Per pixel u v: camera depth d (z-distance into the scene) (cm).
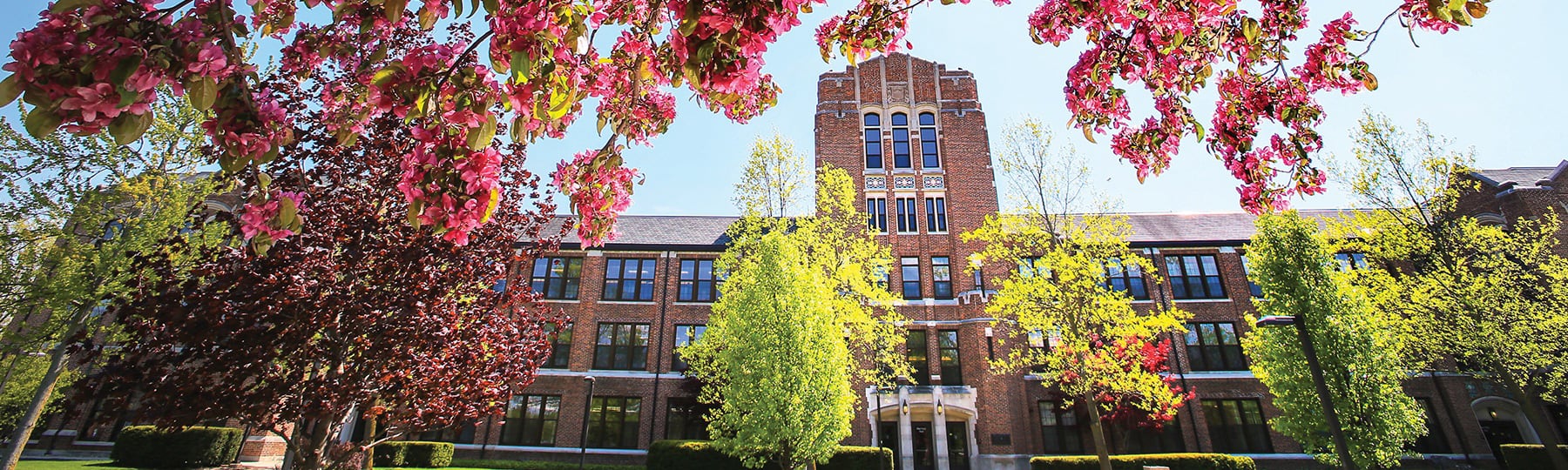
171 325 570
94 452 1920
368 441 736
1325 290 1481
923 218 2495
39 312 1212
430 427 745
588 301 2436
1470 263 1509
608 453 2164
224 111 235
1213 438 2108
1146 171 407
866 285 1794
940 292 2364
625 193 373
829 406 1438
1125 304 1571
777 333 1460
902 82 2839
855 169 2617
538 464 2058
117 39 186
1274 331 1515
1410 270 1902
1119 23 349
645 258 2573
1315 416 1392
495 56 242
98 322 1172
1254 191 385
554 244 805
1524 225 1766
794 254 1630
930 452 2105
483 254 715
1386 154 1614
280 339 597
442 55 240
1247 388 2169
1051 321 1614
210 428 1759
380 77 239
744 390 1434
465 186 245
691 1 223
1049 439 2105
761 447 1457
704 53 226
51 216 1159
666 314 2439
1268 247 1602
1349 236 1897
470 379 711
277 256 600
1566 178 2281
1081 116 402
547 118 296
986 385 2122
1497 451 2044
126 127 193
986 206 2478
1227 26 345
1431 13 284
